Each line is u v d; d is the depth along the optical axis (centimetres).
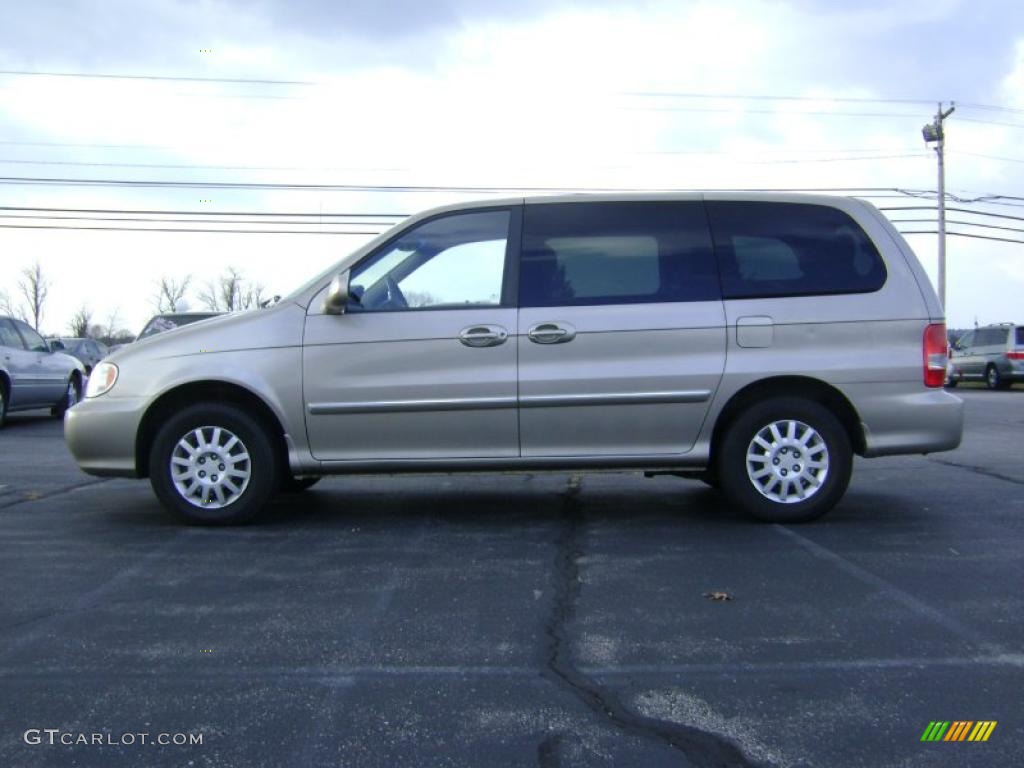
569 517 598
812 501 557
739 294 549
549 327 542
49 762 280
